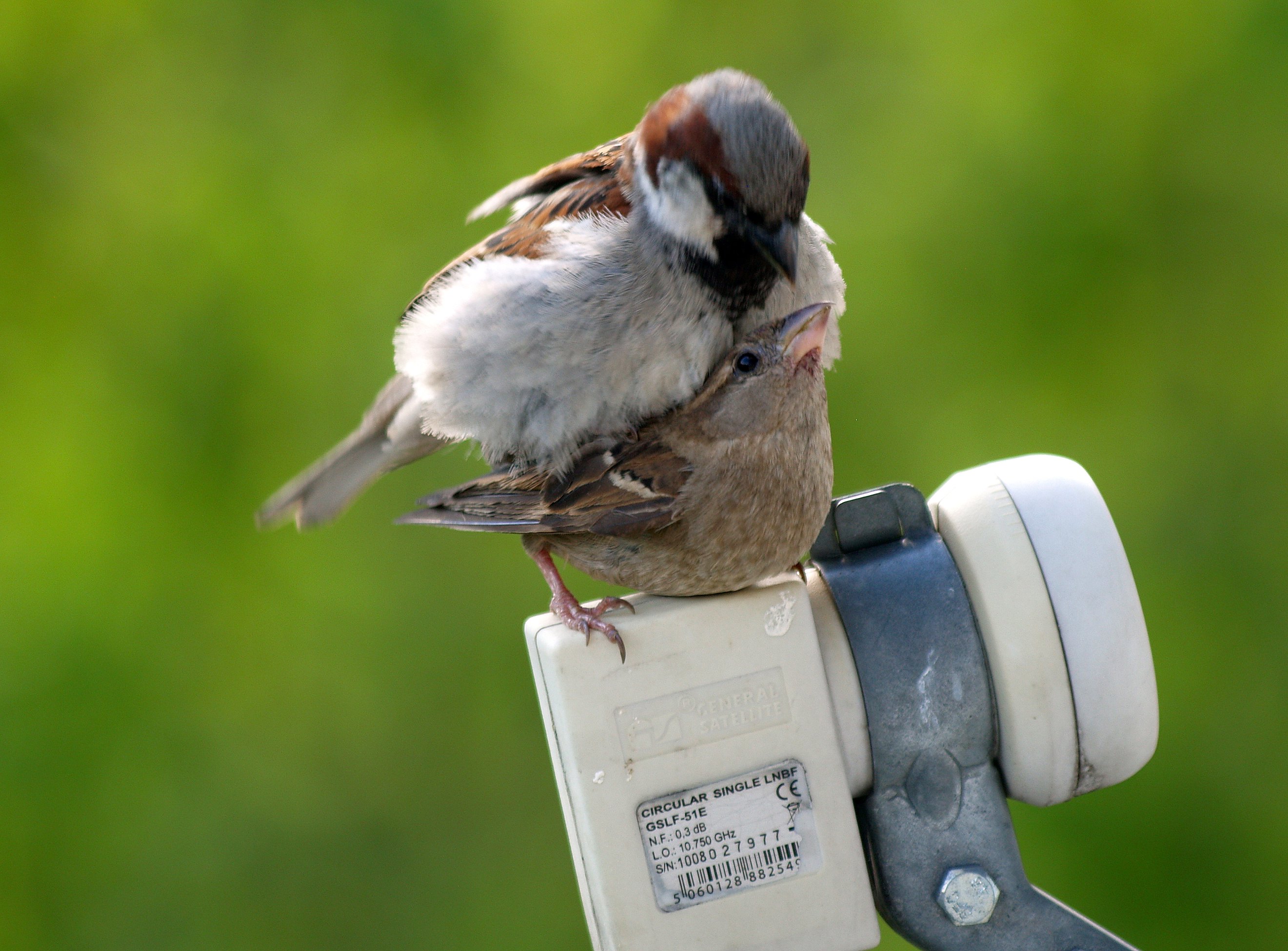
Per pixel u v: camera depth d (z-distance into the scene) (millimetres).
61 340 12195
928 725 4164
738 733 3975
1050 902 4184
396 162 12867
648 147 5422
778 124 5223
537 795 12430
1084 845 11055
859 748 4156
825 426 4773
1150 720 4141
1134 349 12086
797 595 4027
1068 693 4078
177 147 12492
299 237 12188
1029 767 4180
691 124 5250
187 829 11586
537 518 4902
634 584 4887
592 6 13133
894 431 11891
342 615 12109
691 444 4656
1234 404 12227
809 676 4004
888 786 4203
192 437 11875
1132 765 4195
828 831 3982
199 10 12812
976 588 4156
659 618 3969
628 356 5305
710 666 3973
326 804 12094
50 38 12727
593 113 12828
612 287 5273
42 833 11312
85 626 11250
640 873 3916
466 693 12453
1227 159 12227
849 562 4305
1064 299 11914
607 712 3939
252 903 11766
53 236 12531
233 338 11969
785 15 13367
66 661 11203
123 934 11344
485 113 12859
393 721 12234
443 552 12578
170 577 11695
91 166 12680
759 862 3951
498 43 12750
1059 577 4074
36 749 11203
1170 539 11914
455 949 11977
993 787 4227
